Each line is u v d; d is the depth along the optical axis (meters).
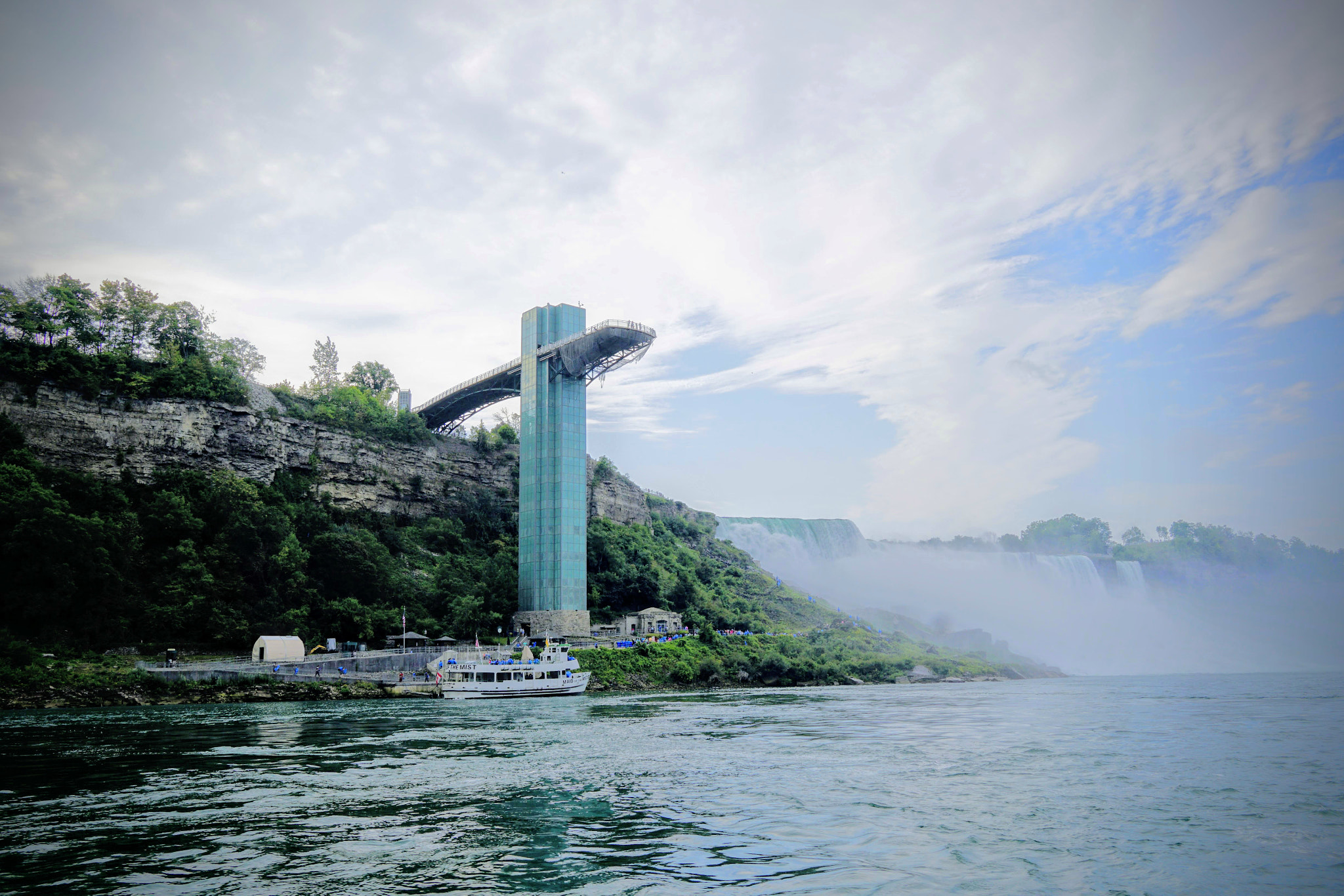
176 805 38.50
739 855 30.70
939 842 32.53
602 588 163.75
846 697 110.38
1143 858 30.52
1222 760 52.19
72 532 99.00
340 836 33.19
